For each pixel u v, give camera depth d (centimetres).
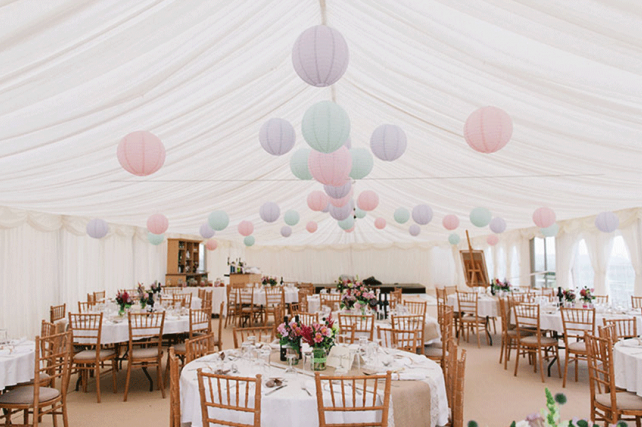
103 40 276
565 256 1151
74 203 658
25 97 302
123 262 1169
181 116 434
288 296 1151
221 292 1252
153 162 357
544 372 669
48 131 364
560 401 161
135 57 310
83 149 429
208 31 327
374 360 381
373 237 1706
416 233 1071
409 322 569
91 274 1023
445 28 321
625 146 421
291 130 407
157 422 467
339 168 378
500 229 857
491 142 340
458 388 341
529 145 486
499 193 748
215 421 286
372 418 295
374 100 559
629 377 412
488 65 346
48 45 257
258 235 1462
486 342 902
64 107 334
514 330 758
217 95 429
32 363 448
